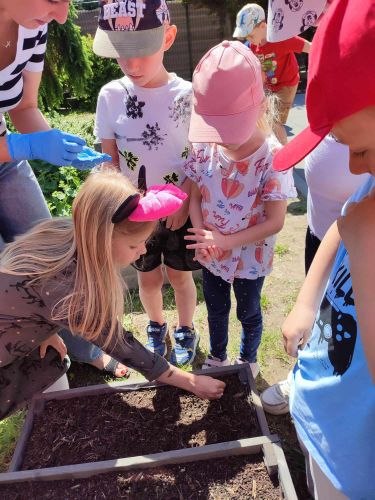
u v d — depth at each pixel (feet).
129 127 7.45
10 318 5.80
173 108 7.31
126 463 5.65
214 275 7.27
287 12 5.72
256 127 6.21
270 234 6.57
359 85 2.38
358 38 2.31
